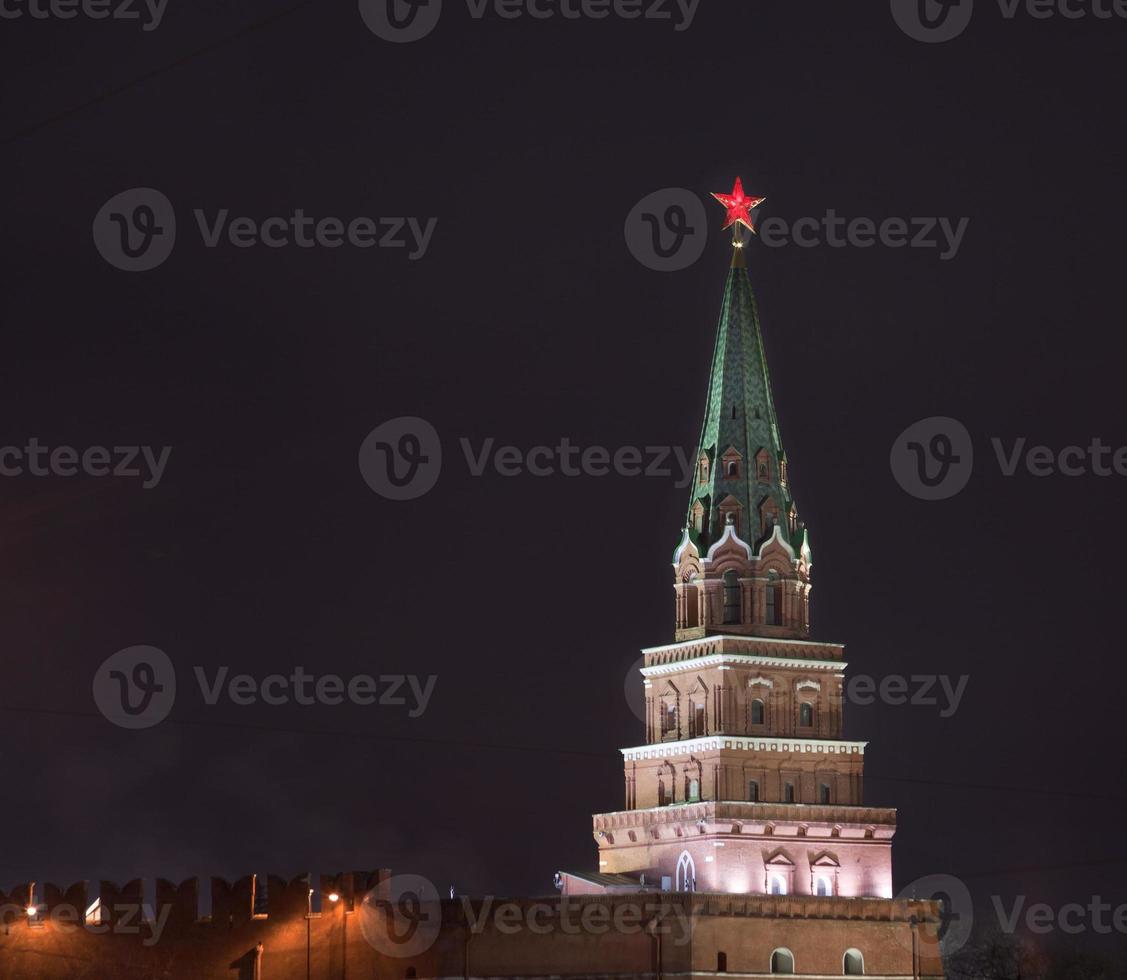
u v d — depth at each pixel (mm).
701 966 139500
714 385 158250
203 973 144125
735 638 150250
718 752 148375
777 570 154125
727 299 159750
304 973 143125
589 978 139875
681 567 156125
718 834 146125
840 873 150125
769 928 142750
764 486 155125
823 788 152000
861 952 146000
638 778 155500
